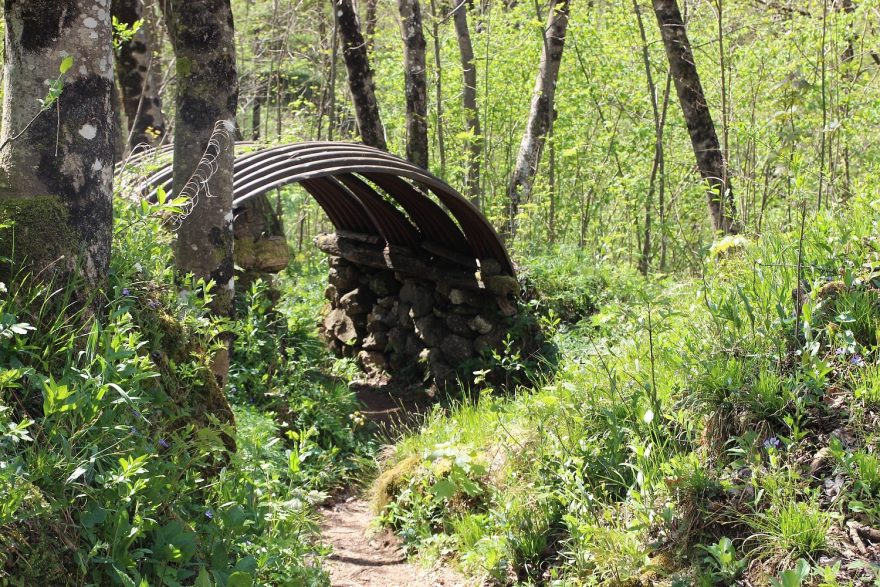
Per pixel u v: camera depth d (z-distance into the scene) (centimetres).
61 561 277
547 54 1367
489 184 1812
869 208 570
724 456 458
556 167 1603
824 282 512
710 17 1538
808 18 1257
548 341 998
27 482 268
